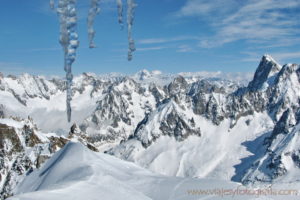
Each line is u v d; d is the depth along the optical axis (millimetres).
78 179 81938
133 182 104062
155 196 94688
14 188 120438
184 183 99875
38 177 117312
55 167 110500
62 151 122938
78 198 65188
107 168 109750
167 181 103938
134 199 72438
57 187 70312
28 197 60844
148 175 114938
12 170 130875
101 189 73500
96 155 121625
